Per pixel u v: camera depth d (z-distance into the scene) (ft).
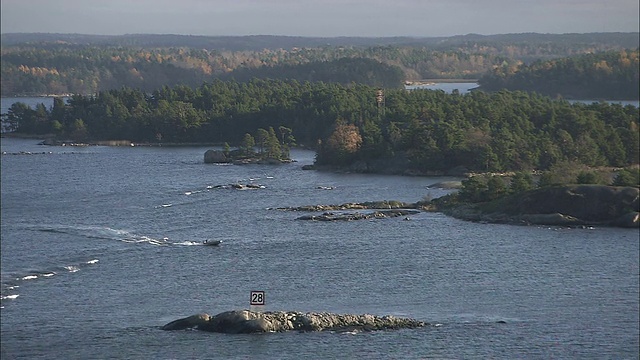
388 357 654.53
